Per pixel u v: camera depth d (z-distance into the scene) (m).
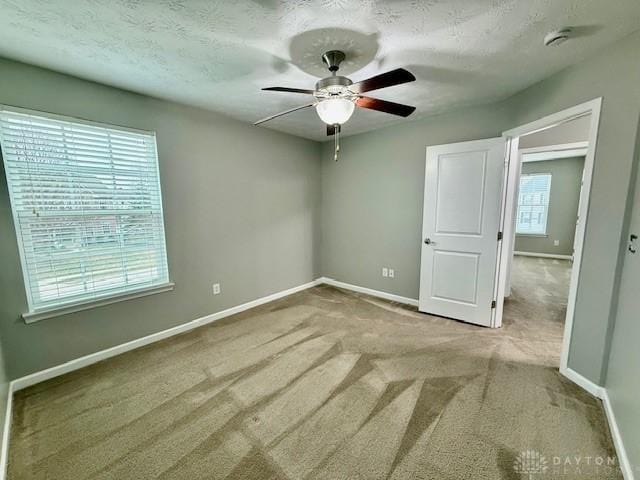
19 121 1.87
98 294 2.29
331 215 4.27
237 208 3.24
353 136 3.88
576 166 6.37
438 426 1.59
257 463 1.38
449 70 2.03
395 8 1.36
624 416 1.42
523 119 2.42
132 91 2.35
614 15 1.41
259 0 1.30
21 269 1.93
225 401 1.82
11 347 1.92
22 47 1.68
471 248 2.89
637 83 1.56
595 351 1.82
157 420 1.66
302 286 4.19
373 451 1.44
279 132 3.63
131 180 2.41
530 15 1.42
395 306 3.51
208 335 2.75
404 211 3.51
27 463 1.39
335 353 2.39
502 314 3.08
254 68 1.97
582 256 1.89
